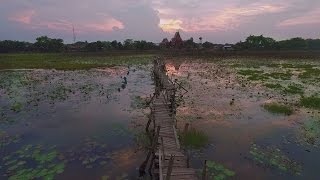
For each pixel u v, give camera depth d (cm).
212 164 1340
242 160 1402
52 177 1221
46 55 9625
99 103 2577
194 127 1880
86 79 4034
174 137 1422
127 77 4316
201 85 3509
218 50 11881
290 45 13312
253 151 1504
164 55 9619
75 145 1581
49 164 1345
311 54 10125
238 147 1557
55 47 12194
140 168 1296
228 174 1255
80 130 1839
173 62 7200
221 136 1722
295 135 1756
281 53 10619
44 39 12412
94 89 3247
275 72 4941
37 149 1520
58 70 5200
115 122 2006
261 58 8688
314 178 1241
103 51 11588
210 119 2070
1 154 1464
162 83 2589
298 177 1248
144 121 2028
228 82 3741
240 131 1819
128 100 2703
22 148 1538
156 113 1766
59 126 1922
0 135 1747
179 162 1168
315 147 1575
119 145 1581
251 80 3938
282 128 1884
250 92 3072
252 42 13338
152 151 1294
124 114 2217
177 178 1045
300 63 7031
